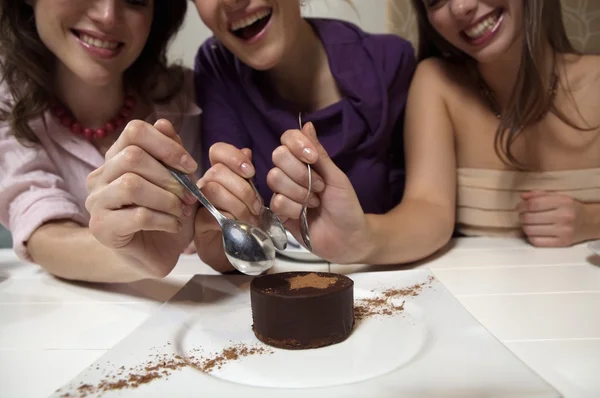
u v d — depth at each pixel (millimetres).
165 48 846
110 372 388
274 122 825
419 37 904
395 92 869
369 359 409
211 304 530
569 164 798
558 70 780
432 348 403
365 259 623
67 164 773
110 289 595
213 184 531
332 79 862
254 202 537
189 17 1162
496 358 383
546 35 752
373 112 825
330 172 558
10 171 688
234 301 537
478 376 361
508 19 723
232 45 756
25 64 717
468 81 842
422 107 834
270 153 846
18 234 643
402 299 515
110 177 497
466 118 832
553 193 737
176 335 458
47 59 752
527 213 725
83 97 774
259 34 739
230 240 501
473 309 492
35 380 394
